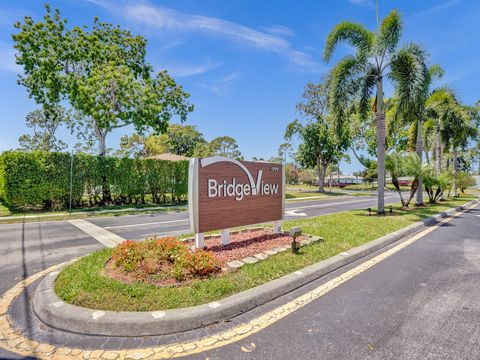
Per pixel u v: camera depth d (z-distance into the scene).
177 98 20.03
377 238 7.02
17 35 15.87
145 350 2.67
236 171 6.02
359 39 12.09
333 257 5.30
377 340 2.83
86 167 15.45
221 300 3.40
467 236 8.00
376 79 12.55
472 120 24.06
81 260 4.84
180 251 4.37
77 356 2.57
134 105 17.61
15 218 11.61
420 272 4.89
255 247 5.71
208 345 2.75
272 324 3.15
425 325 3.12
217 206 5.62
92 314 3.01
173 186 18.86
